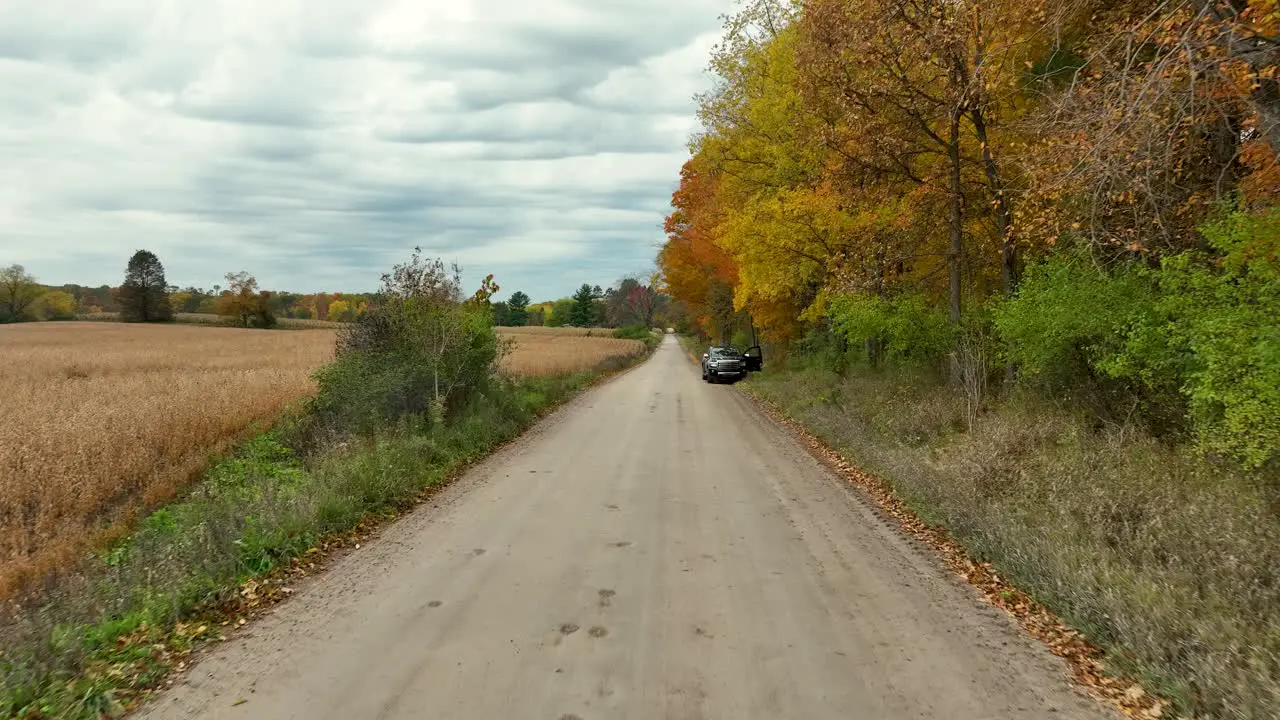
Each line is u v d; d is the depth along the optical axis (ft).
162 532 23.62
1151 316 24.95
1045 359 30.14
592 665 12.66
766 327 88.84
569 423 50.24
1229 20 20.24
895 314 45.29
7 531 26.08
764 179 65.05
